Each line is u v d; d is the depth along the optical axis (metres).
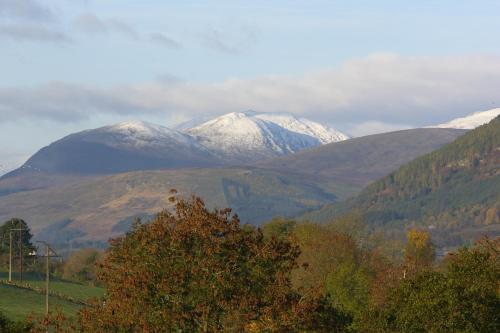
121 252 61.56
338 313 60.72
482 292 70.75
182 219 60.25
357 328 73.19
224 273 57.00
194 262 57.72
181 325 56.72
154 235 58.88
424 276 74.25
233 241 58.69
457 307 69.06
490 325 69.38
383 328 72.06
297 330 56.09
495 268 78.00
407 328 70.19
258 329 55.34
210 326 56.97
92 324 60.22
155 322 56.72
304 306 56.72
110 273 61.56
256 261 58.62
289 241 60.97
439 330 68.69
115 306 58.88
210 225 58.59
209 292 56.88
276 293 57.56
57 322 65.00
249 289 57.47
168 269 57.47
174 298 57.22
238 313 56.38
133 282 57.38
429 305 69.50
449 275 76.19
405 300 72.94
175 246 58.06
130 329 58.34
